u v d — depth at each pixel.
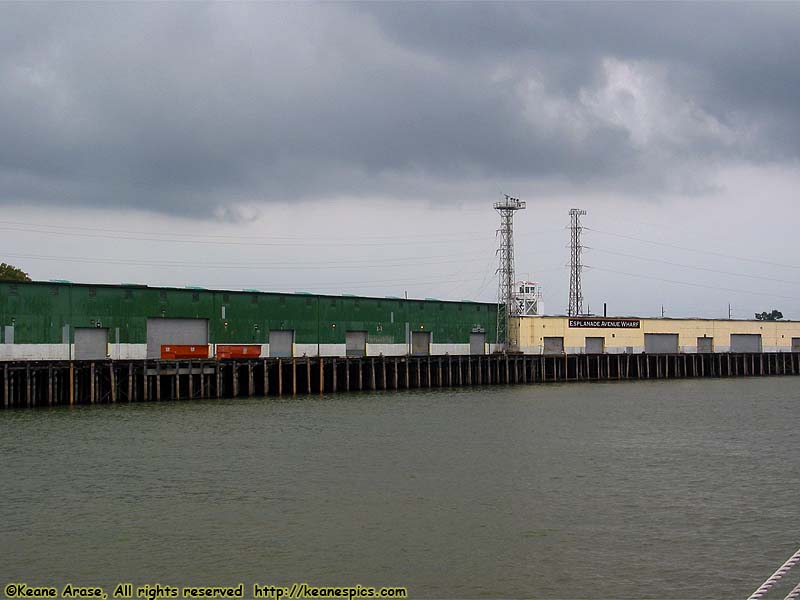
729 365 159.50
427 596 31.16
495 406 93.88
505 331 138.38
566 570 33.69
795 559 35.03
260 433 68.12
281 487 47.19
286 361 106.00
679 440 67.69
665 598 30.98
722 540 37.62
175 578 32.81
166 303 101.38
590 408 93.06
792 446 65.00
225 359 100.44
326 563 34.34
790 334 168.50
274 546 36.34
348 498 44.66
